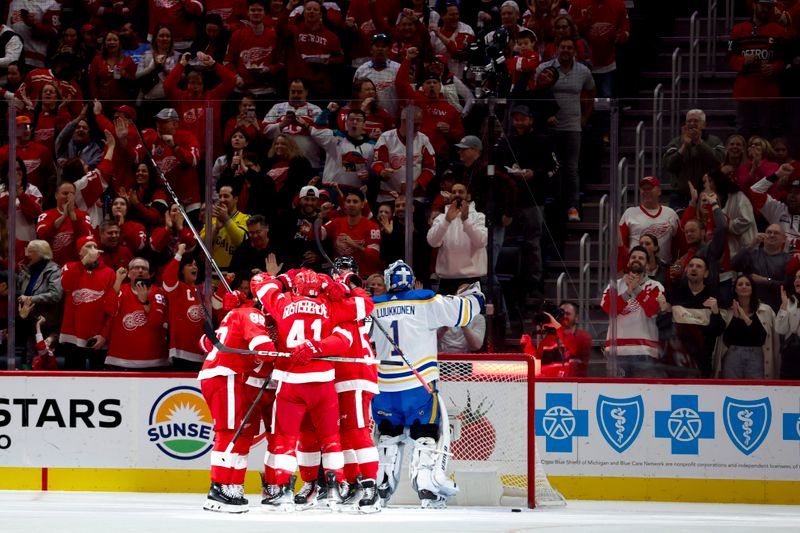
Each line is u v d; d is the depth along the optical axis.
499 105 19.92
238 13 29.77
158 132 20.16
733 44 26.56
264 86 27.23
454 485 17.25
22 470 19.83
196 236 17.42
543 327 19.77
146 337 20.20
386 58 25.67
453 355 18.73
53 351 20.27
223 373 16.67
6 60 28.73
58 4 30.02
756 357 19.55
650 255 19.73
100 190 20.22
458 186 19.89
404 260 19.94
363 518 15.57
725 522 15.98
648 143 19.91
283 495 16.39
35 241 20.22
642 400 19.36
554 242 19.88
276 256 20.05
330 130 20.03
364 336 16.83
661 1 30.91
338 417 16.44
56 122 20.27
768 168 19.56
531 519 16.05
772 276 19.50
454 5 28.30
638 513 17.59
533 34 26.97
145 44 29.62
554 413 19.45
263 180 20.08
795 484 19.14
